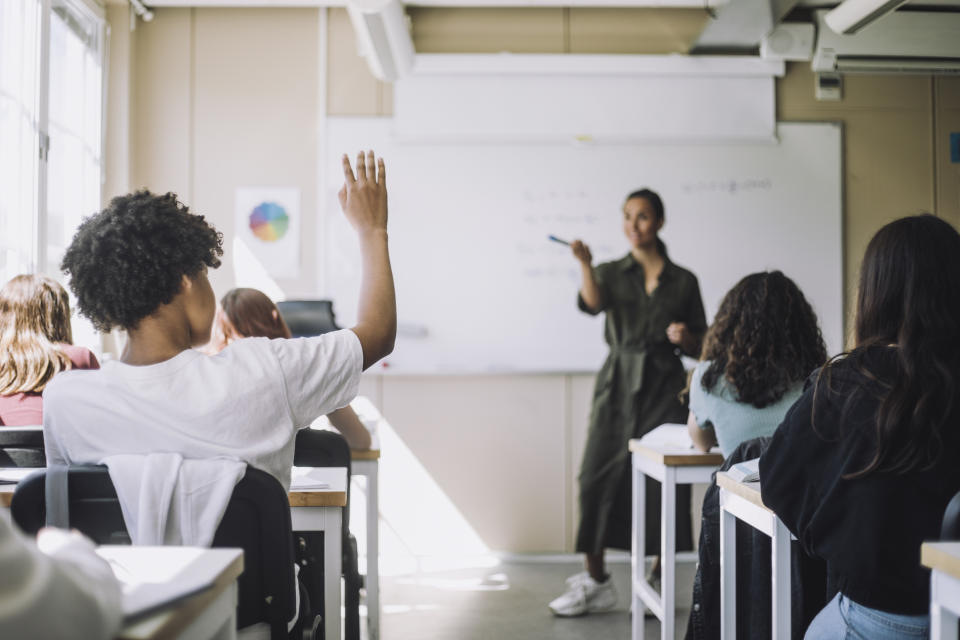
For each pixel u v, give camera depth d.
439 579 4.18
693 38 4.59
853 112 4.62
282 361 1.31
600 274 4.05
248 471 1.26
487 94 4.51
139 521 1.22
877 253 1.43
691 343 3.86
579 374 4.52
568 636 3.26
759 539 2.02
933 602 1.07
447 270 4.50
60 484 1.24
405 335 4.48
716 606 2.16
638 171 4.54
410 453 4.50
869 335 1.44
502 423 4.52
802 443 1.44
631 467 3.79
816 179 4.60
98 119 4.25
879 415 1.33
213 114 4.51
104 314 1.29
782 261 4.58
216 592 0.96
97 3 4.18
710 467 2.54
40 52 3.37
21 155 3.32
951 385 1.33
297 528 1.78
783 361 2.33
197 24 4.51
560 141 4.52
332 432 2.19
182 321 1.34
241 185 4.50
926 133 4.64
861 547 1.34
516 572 4.29
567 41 4.57
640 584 2.90
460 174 4.51
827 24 4.04
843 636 1.39
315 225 4.51
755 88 4.56
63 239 3.86
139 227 1.28
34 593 0.63
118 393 1.27
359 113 4.51
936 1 4.45
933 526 1.31
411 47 4.05
